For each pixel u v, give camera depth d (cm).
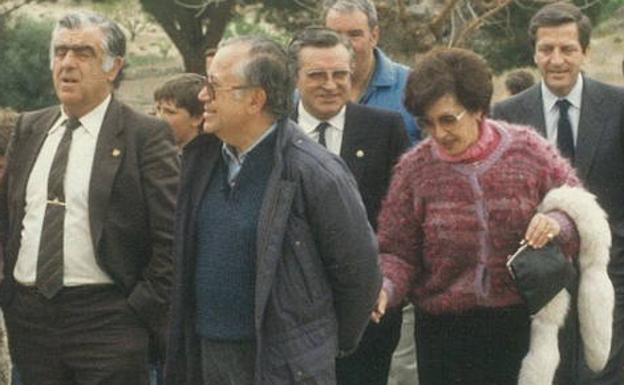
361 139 761
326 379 579
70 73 710
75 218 713
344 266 578
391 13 2148
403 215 657
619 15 3616
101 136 719
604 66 3594
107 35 716
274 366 571
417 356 670
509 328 643
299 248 573
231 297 579
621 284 866
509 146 638
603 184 860
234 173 584
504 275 638
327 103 754
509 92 1447
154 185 716
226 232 578
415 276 661
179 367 602
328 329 584
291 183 570
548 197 638
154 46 4275
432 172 644
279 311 571
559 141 862
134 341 721
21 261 724
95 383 716
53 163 718
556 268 624
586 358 662
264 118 578
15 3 3384
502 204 634
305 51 752
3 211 741
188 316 597
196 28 3659
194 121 889
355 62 820
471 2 2562
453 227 638
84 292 714
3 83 3041
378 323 753
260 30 3631
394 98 827
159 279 720
